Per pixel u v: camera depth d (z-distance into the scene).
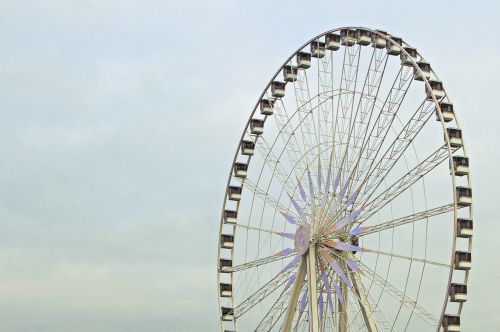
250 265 86.00
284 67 88.50
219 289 88.56
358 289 76.56
